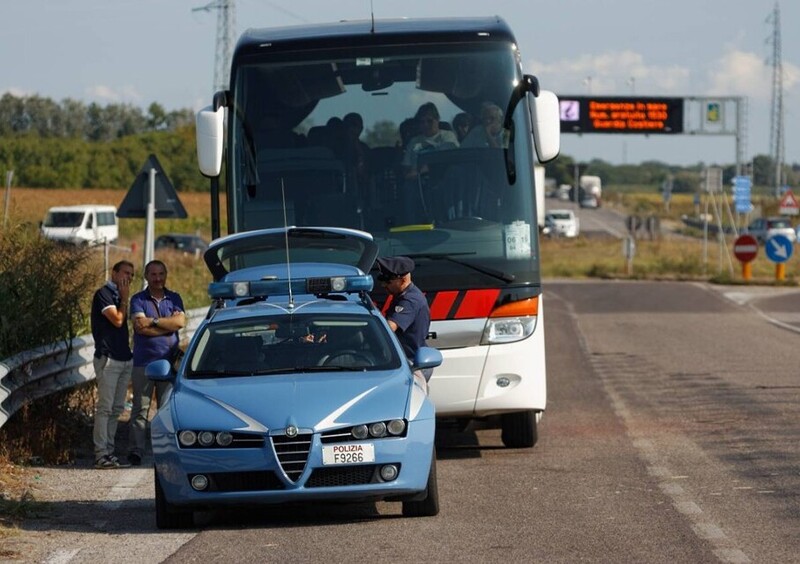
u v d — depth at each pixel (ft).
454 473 116.37
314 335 101.55
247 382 95.40
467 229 123.34
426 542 85.87
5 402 123.34
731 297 393.29
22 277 139.95
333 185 125.80
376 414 90.79
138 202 180.86
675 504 98.02
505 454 127.13
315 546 85.35
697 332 277.23
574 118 627.05
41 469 121.70
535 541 85.40
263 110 127.13
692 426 142.20
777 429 137.59
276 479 88.99
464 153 124.98
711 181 510.58
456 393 121.19
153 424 93.20
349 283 107.65
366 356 99.91
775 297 393.09
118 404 125.80
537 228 124.26
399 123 126.11
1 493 106.01
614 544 83.97
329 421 89.66
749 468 114.01
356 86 126.62
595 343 255.50
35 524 95.04
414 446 91.25
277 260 124.67
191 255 432.66
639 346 247.09
